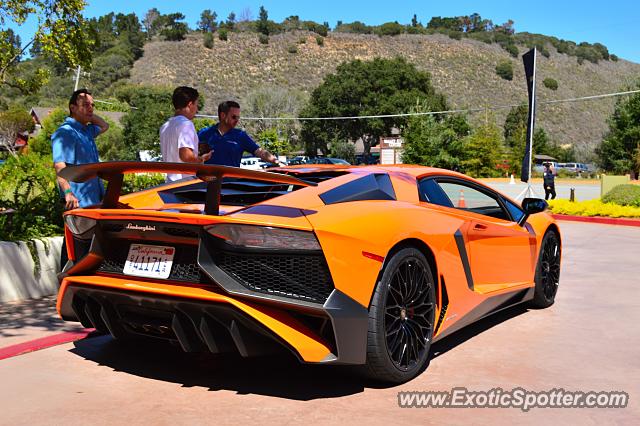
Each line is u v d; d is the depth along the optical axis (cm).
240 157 600
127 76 17575
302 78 18075
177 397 308
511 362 374
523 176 1705
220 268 300
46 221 615
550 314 508
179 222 302
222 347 308
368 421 281
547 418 287
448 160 4406
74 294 346
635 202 1535
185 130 508
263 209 312
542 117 16325
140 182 1034
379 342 312
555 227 541
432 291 356
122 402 301
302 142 8819
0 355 370
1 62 958
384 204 354
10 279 531
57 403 299
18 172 901
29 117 5791
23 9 912
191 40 19538
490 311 446
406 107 8219
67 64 996
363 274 305
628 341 424
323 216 306
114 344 402
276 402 303
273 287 296
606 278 678
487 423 281
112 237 336
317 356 296
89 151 517
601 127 16638
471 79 18325
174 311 308
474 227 412
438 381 338
